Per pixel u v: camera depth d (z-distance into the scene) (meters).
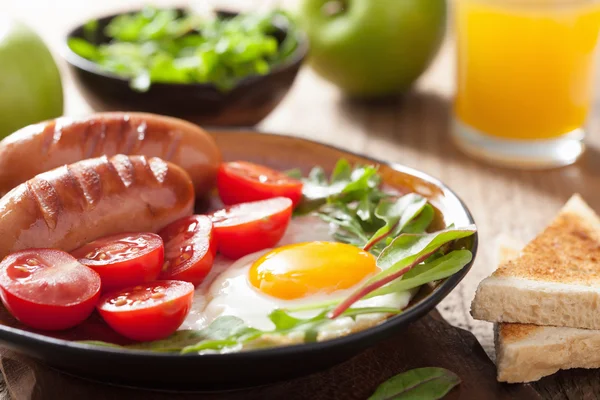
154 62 0.70
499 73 0.68
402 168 0.56
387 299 0.49
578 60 0.68
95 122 0.55
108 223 0.51
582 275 0.52
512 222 0.64
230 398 0.49
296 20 0.77
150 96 0.66
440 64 0.86
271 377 0.48
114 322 0.48
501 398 0.50
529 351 0.50
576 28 0.67
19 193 0.50
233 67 0.70
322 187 0.57
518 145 0.70
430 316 0.54
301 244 0.52
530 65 0.67
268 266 0.50
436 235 0.50
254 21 0.75
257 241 0.53
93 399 0.49
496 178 0.68
